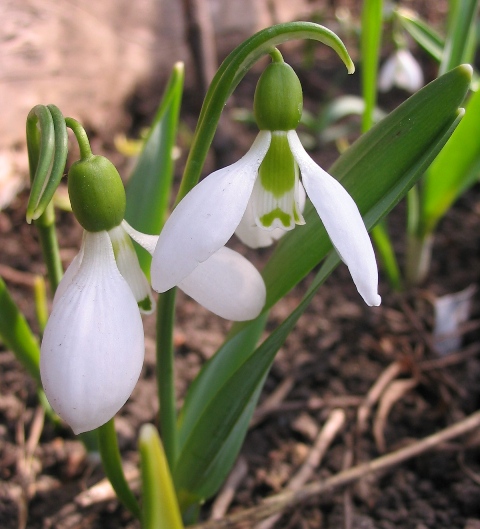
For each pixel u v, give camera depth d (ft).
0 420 0.54
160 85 1.02
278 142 0.28
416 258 0.68
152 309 0.30
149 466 0.25
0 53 0.78
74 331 0.25
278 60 0.27
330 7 1.23
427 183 0.62
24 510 0.47
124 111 0.96
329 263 0.32
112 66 0.93
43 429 0.53
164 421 0.38
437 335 0.62
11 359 0.58
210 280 0.28
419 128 0.31
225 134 0.85
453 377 0.58
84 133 0.27
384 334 0.63
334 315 0.66
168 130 0.45
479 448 0.50
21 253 0.72
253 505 0.48
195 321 0.65
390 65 0.90
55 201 0.74
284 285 0.35
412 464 0.51
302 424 0.54
